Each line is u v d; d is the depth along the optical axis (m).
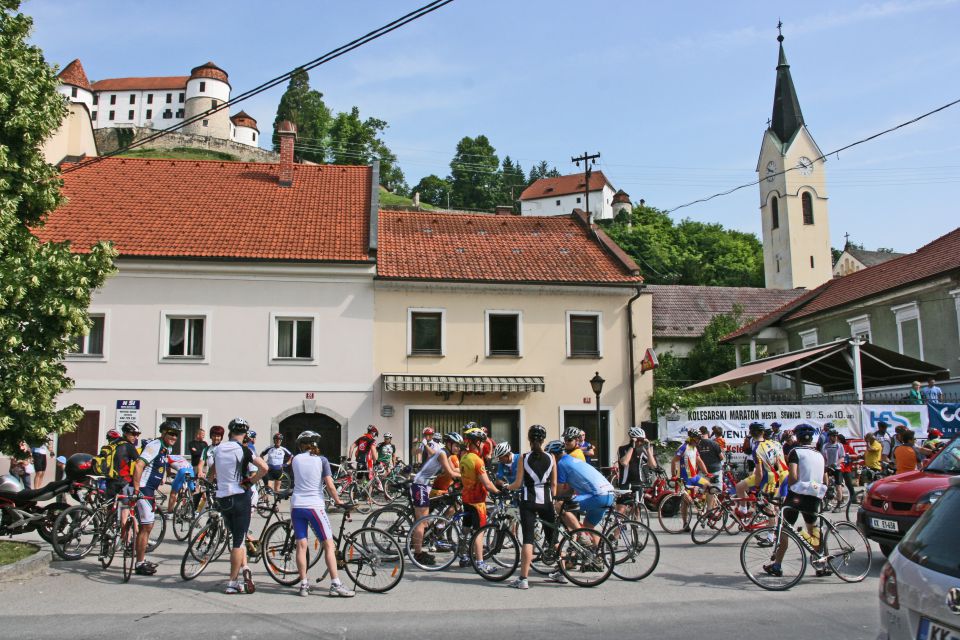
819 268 69.50
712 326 39.44
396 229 25.66
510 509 11.19
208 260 21.48
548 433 22.98
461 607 8.41
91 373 21.00
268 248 22.22
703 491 13.70
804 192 70.31
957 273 24.53
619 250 25.52
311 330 22.16
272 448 16.19
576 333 23.86
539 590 9.32
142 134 94.50
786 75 72.06
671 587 9.49
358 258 22.27
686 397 23.91
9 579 9.81
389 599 8.81
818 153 70.88
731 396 26.95
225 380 21.42
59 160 27.48
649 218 115.56
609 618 7.89
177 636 7.18
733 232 112.00
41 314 11.37
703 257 98.50
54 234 21.59
